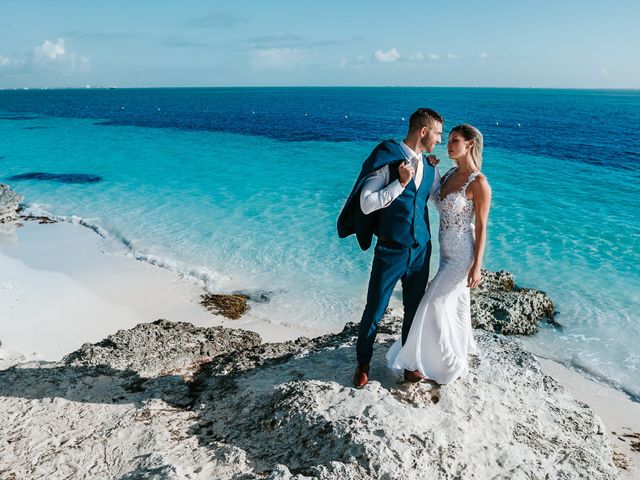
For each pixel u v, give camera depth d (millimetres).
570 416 4566
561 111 94375
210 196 22344
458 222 4164
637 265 13859
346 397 4094
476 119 70000
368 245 4227
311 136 46688
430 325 4297
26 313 11641
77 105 113375
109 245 16453
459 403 4219
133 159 32938
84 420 4438
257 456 3754
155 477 3393
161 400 4746
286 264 14453
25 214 20031
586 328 10875
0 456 3984
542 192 22625
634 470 6676
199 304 12273
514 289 12398
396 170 3904
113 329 11109
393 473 3371
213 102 133000
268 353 5559
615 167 29328
